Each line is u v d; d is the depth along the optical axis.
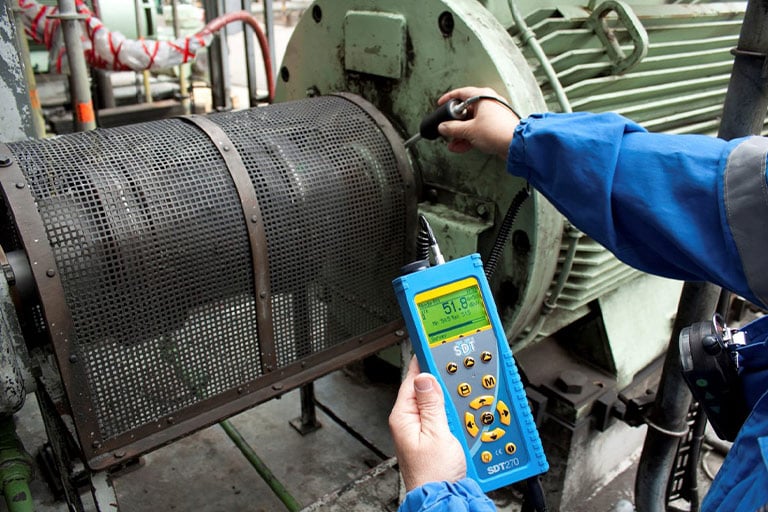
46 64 3.33
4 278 0.84
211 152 1.04
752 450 0.67
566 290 1.40
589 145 0.76
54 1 2.96
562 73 1.33
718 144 0.70
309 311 1.15
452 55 1.21
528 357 1.63
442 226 1.29
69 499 1.10
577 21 1.39
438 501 0.61
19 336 0.87
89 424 0.93
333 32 1.45
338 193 1.14
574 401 1.47
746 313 2.25
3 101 1.62
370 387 1.97
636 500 1.44
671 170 0.71
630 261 0.80
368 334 1.25
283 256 1.08
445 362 0.82
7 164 0.87
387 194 1.21
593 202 0.76
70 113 3.48
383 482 1.62
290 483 1.62
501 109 1.06
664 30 1.61
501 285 1.31
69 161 0.94
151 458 1.70
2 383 0.85
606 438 1.64
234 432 1.74
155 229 0.94
